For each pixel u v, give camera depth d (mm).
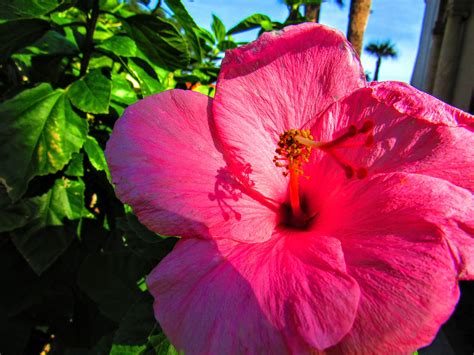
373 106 145
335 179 150
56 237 196
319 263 116
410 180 127
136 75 203
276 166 151
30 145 173
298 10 299
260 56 138
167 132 128
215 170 133
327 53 145
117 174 117
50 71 212
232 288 108
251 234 131
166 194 118
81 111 188
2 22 190
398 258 109
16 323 226
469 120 137
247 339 101
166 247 171
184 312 105
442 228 111
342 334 98
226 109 140
